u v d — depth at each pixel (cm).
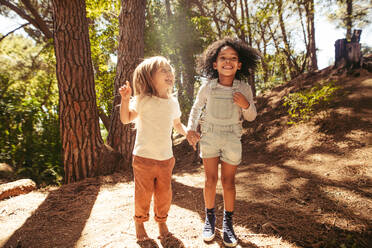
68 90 399
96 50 851
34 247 199
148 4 856
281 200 271
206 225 202
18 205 286
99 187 357
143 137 198
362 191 264
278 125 560
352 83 551
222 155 200
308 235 196
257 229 212
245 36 833
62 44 397
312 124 489
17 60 870
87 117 414
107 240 204
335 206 241
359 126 422
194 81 920
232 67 201
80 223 242
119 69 511
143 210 202
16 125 550
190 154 625
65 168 411
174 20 891
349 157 354
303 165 373
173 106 211
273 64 923
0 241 211
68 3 395
